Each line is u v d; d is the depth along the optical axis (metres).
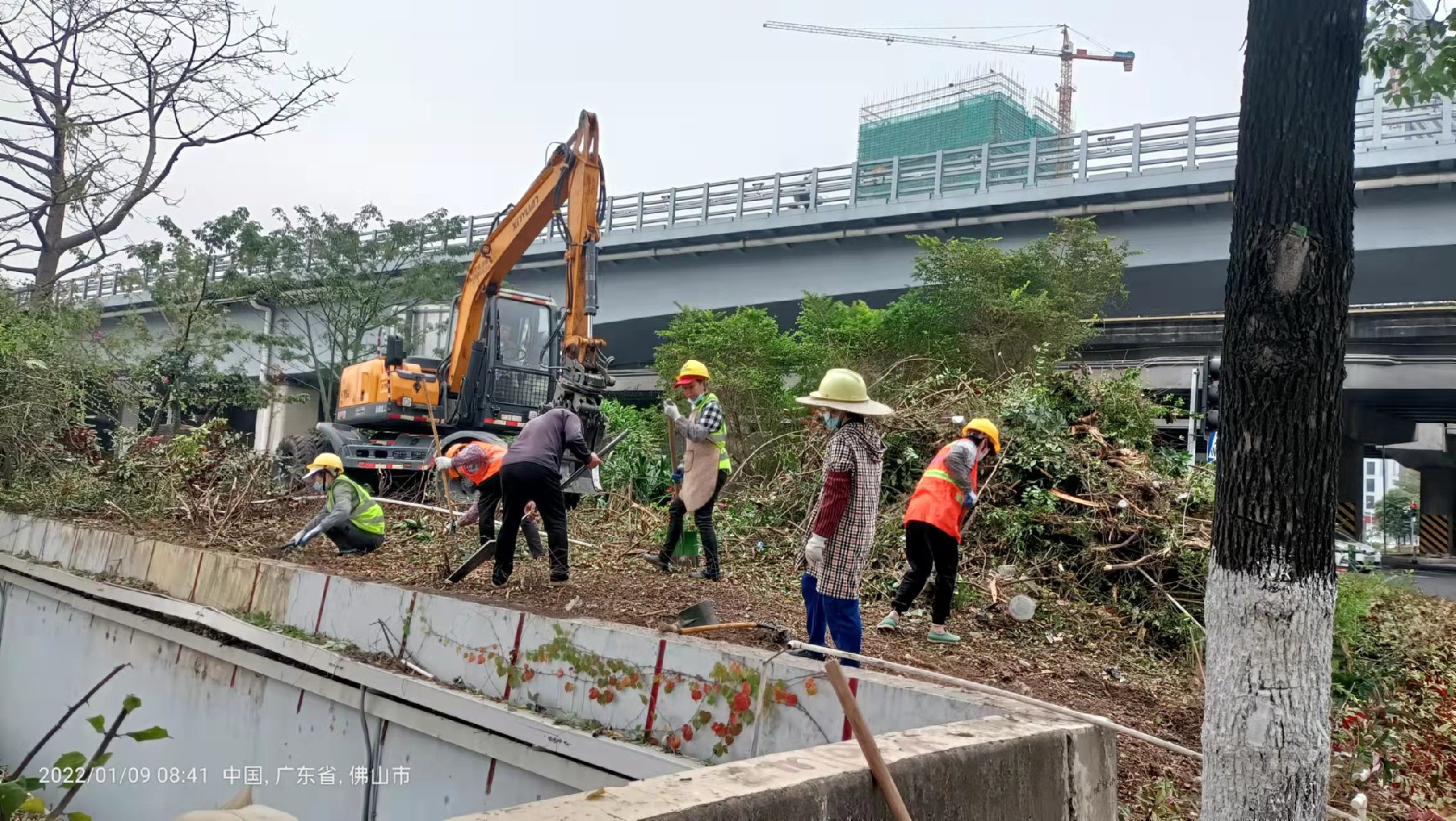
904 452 10.10
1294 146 3.26
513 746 5.27
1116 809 3.90
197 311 20.28
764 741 4.49
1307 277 3.22
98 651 8.34
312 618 6.90
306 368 27.95
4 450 11.74
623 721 5.06
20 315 13.27
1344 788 5.49
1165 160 18.86
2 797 2.07
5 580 9.80
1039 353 12.53
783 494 10.75
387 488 13.46
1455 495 46.22
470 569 7.31
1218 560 3.41
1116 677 6.88
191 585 8.02
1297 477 3.24
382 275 24.08
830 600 5.25
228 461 11.43
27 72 14.04
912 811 2.89
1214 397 11.73
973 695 4.16
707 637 5.45
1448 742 6.86
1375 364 20.08
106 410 14.47
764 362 15.40
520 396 13.57
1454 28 4.62
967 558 8.78
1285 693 3.24
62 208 14.72
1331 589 3.29
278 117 15.19
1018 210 20.33
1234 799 3.29
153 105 14.59
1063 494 9.09
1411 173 16.92
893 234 21.70
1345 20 3.28
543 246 25.44
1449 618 11.59
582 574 7.89
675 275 24.92
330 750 6.22
